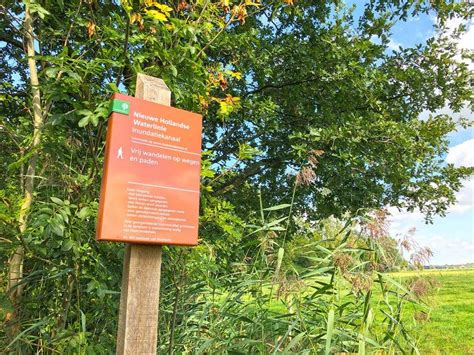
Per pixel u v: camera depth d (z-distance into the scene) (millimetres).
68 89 2582
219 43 4188
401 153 6926
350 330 3094
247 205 7426
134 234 2068
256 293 3359
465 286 10539
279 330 3246
